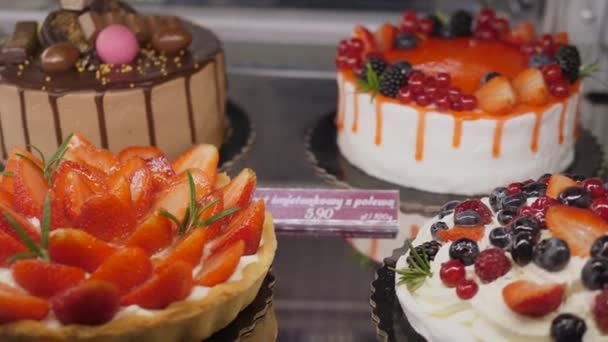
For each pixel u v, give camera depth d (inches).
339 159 42.7
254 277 32.5
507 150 39.7
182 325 31.1
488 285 30.9
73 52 40.4
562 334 29.5
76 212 32.5
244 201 34.0
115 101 39.3
